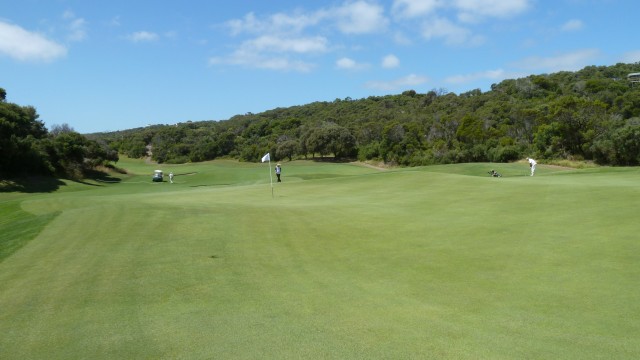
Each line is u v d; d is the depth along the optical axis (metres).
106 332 7.35
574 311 7.47
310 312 7.92
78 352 6.66
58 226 15.85
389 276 9.91
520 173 50.50
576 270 9.49
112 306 8.54
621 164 58.88
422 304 8.16
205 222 15.79
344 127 108.06
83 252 12.45
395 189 25.27
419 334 6.81
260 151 110.94
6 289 9.81
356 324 7.29
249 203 21.28
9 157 53.88
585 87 92.38
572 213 14.70
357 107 140.62
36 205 21.84
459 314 7.59
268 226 15.20
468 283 9.20
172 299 8.81
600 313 7.34
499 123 88.81
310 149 102.75
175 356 6.36
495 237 12.59
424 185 25.42
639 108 71.50
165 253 12.09
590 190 18.23
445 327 7.05
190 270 10.64
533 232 12.80
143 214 17.23
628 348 6.14
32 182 54.06
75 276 10.43
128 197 26.56
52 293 9.40
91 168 76.81
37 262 11.75
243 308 8.22
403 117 110.50
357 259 11.34
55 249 12.94
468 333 6.79
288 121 130.88
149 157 131.25
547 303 7.88
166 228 14.94
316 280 9.81
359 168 79.94
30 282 10.19
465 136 84.75
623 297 7.93
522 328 6.91
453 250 11.67
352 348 6.39
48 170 61.91
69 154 70.56
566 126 65.62
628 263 9.65
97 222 16.12
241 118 165.25
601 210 14.66
